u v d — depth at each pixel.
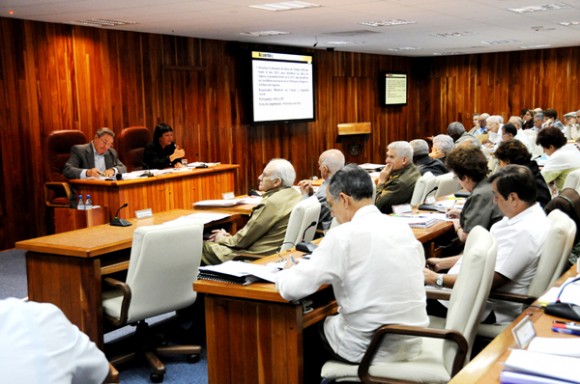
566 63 13.16
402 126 14.40
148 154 7.23
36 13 6.59
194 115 9.23
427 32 9.61
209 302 2.64
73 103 7.54
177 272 3.27
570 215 3.03
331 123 12.16
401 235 2.32
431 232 3.54
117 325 3.23
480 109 14.27
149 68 8.50
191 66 9.09
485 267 2.13
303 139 11.48
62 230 5.63
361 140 13.07
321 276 2.24
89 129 7.74
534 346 1.59
